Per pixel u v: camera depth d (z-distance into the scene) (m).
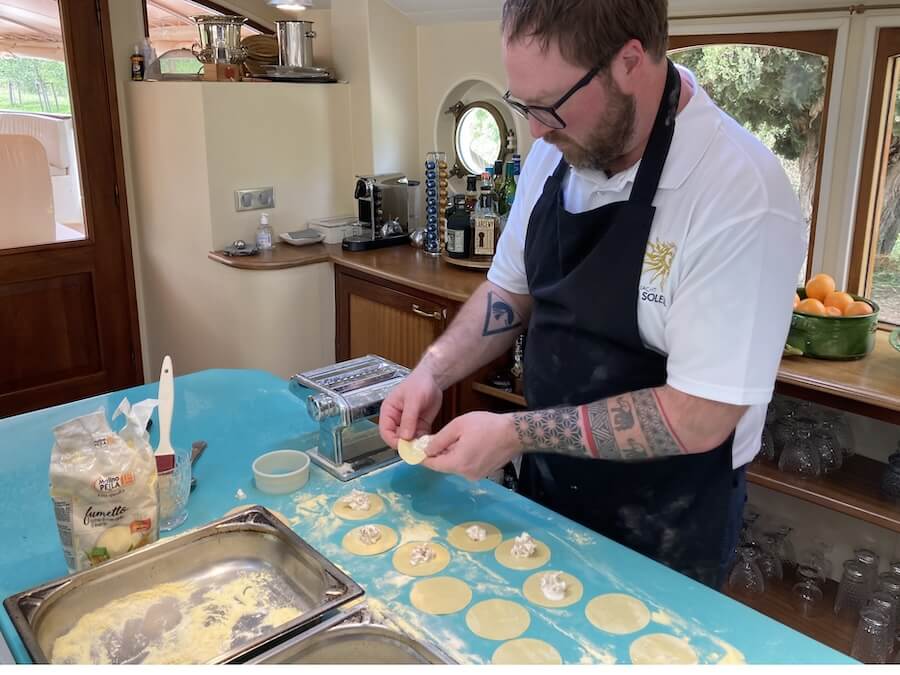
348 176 3.22
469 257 2.67
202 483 1.30
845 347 1.85
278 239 3.11
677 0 2.20
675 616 0.96
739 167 1.06
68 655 0.93
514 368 2.48
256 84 2.89
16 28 2.85
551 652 0.90
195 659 0.93
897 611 1.88
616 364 1.24
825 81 2.05
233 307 2.93
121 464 1.03
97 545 1.03
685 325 1.07
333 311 3.04
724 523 1.28
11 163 2.95
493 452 1.14
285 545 1.08
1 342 3.05
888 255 2.08
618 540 1.34
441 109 3.03
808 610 2.06
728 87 2.24
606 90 1.02
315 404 1.31
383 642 0.91
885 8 1.91
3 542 1.14
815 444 1.97
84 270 3.20
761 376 1.04
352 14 2.95
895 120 1.99
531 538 1.11
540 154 1.38
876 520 1.80
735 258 1.03
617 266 1.17
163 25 3.23
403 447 1.22
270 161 3.01
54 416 1.54
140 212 3.26
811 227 2.17
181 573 1.08
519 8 1.00
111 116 3.11
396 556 1.09
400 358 2.70
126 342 3.39
